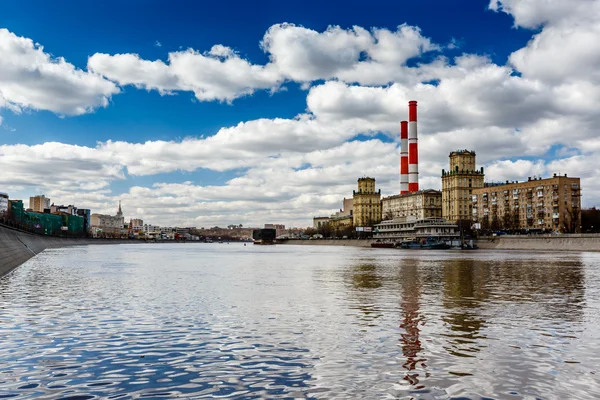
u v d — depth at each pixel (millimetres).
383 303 40500
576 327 29906
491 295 45500
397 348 24766
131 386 19188
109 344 25750
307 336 27594
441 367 21484
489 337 27188
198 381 19781
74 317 33812
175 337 27422
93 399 17828
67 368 21500
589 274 69188
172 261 119375
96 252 187500
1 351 24297
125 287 54031
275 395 18219
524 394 18188
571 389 18688
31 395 18219
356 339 26797
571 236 177750
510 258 121750
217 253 196750
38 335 27922
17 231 130625
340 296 45406
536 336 27422
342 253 188875
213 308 37938
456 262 104312
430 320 32406
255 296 45594
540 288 51219
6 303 40750
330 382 19609
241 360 22719
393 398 17859
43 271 79125
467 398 17844
